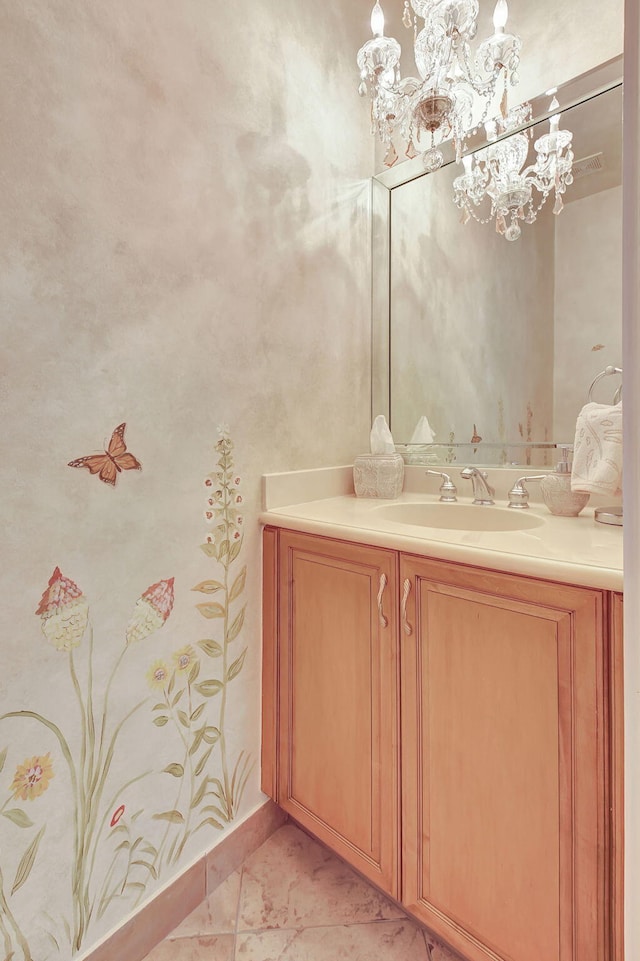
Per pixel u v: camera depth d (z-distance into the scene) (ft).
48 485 2.74
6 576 2.59
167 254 3.28
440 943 3.34
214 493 3.69
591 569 2.30
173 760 3.46
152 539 3.28
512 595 2.61
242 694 3.99
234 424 3.84
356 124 5.10
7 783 2.61
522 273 4.34
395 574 3.17
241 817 4.01
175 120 3.30
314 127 4.52
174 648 3.45
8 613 2.60
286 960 3.23
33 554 2.69
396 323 5.26
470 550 2.74
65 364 2.78
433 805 3.01
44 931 2.77
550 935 2.50
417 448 5.17
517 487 4.20
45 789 2.76
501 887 2.69
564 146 4.07
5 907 2.61
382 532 3.24
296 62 4.30
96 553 2.98
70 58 2.74
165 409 3.33
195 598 3.59
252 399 3.98
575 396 4.10
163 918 3.38
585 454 3.49
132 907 3.21
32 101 2.59
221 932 3.43
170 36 3.26
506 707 2.65
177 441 3.41
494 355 4.55
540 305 4.25
